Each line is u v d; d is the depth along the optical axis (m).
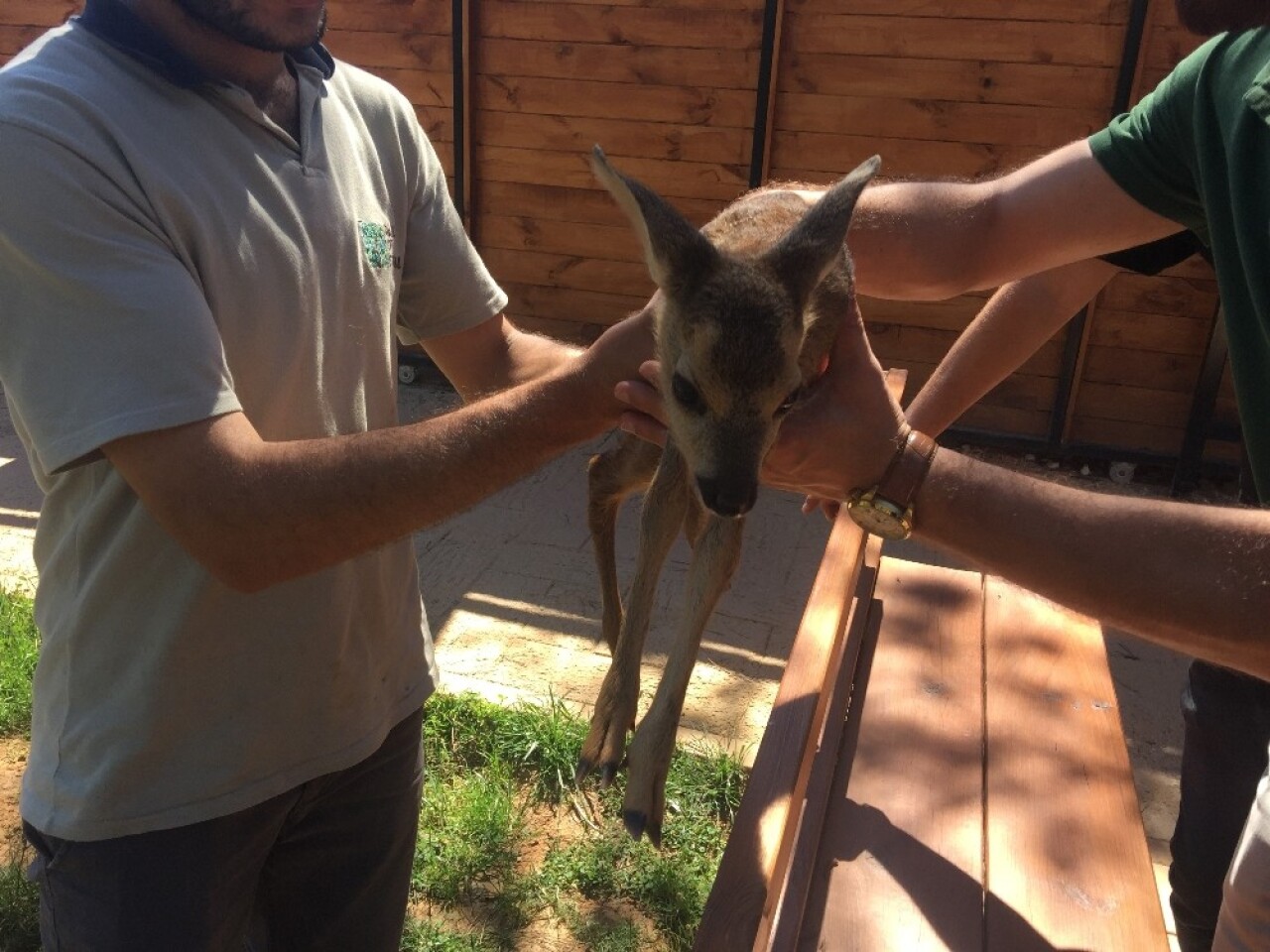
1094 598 0.62
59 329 0.60
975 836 0.91
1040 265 0.98
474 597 1.79
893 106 2.30
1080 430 2.43
